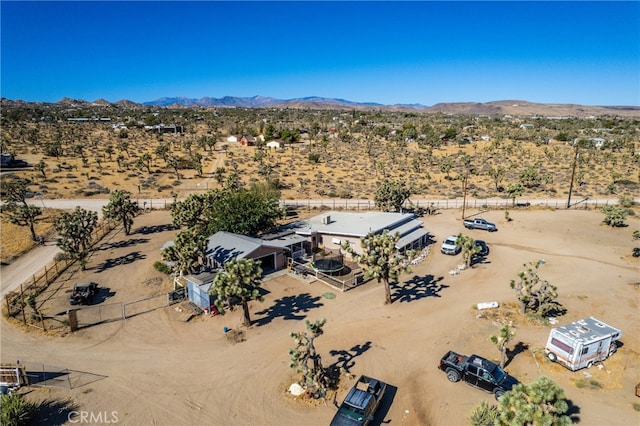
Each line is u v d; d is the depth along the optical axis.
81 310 32.25
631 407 21.72
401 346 27.75
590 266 43.03
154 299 34.34
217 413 21.36
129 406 21.80
